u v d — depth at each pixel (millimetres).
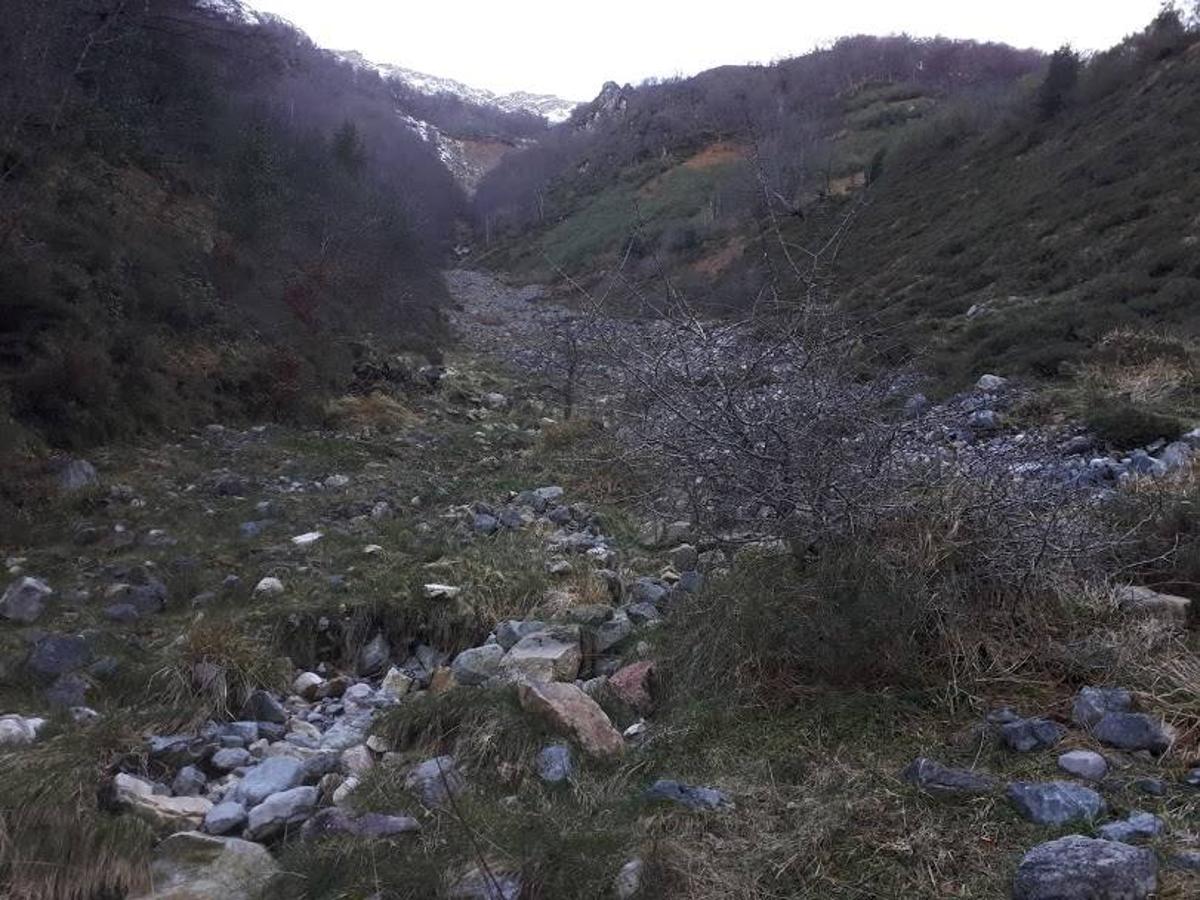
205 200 15195
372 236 21766
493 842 2623
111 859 2742
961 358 12367
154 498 7117
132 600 5055
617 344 5188
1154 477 5617
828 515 3723
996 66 63531
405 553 5902
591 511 6906
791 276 4844
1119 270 15695
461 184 83688
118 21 14477
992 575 3506
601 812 2818
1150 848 2279
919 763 2756
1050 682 3213
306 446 9445
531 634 4277
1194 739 2807
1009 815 2551
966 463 3943
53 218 10016
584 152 75375
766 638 3457
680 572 5484
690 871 2432
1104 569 3756
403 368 13891
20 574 5414
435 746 3377
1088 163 22594
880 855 2438
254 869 2730
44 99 11898
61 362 8172
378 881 2506
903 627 3307
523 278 45969
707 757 3053
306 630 4777
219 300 12203
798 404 3852
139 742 3529
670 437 4152
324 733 3891
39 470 7074
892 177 33750
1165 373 9914
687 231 35312
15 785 3008
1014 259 19531
